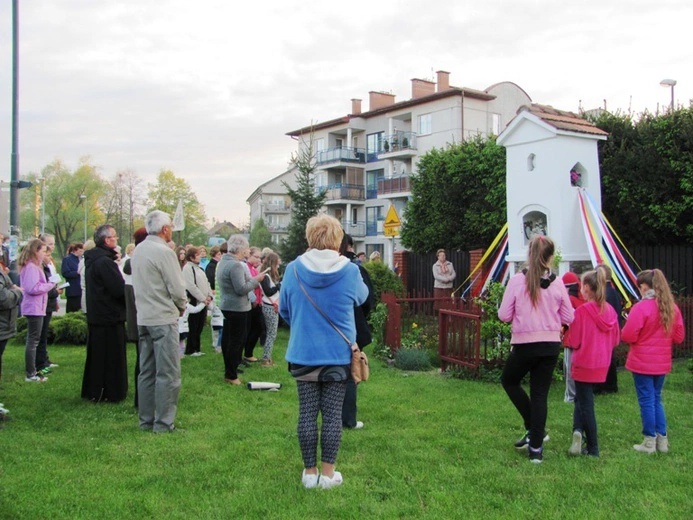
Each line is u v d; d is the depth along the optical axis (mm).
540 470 5215
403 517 4219
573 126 12375
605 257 11961
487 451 5688
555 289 5387
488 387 8562
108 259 7223
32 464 5078
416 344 10750
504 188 18234
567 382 7730
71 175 73375
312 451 4695
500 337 8977
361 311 5852
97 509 4219
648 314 5746
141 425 6254
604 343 5559
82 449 5496
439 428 6426
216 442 5781
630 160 14797
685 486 4914
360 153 47656
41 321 8539
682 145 14391
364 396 7930
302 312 4625
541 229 12859
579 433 5652
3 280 6613
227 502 4383
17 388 7918
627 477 5066
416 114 41875
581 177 12711
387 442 5879
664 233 15016
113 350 7293
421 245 21359
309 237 4793
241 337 8562
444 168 20391
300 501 4418
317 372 4602
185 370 9445
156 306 6125
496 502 4484
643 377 5797
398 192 41562
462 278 18562
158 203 74750
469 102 39531
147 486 4660
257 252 10703
